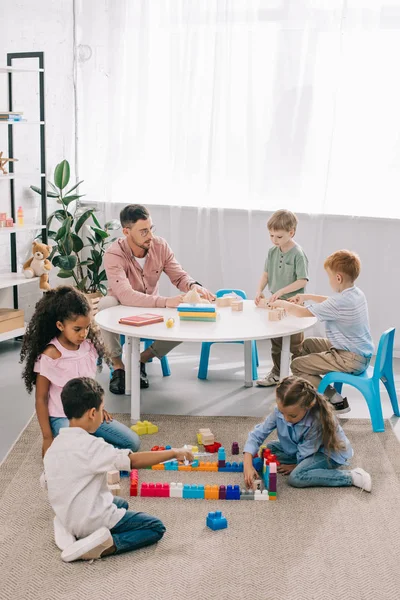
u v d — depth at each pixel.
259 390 3.85
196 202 5.01
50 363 2.74
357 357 3.37
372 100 4.56
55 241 4.94
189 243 5.06
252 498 2.64
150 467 2.88
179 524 2.45
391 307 4.70
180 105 4.91
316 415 2.71
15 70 4.23
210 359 4.41
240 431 3.25
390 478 2.83
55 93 5.02
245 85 4.79
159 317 3.39
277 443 2.92
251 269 4.96
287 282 3.89
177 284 4.00
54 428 2.74
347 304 3.35
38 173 4.62
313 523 2.47
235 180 4.91
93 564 2.21
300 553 2.29
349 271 3.39
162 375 4.08
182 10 4.82
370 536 2.40
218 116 4.84
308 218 4.76
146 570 2.18
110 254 3.79
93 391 2.26
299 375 3.46
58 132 5.10
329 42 4.60
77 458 2.20
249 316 3.52
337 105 4.62
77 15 5.12
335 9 4.55
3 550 2.29
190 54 4.85
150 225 3.74
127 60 5.03
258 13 4.68
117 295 3.74
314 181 4.77
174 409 3.53
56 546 2.31
